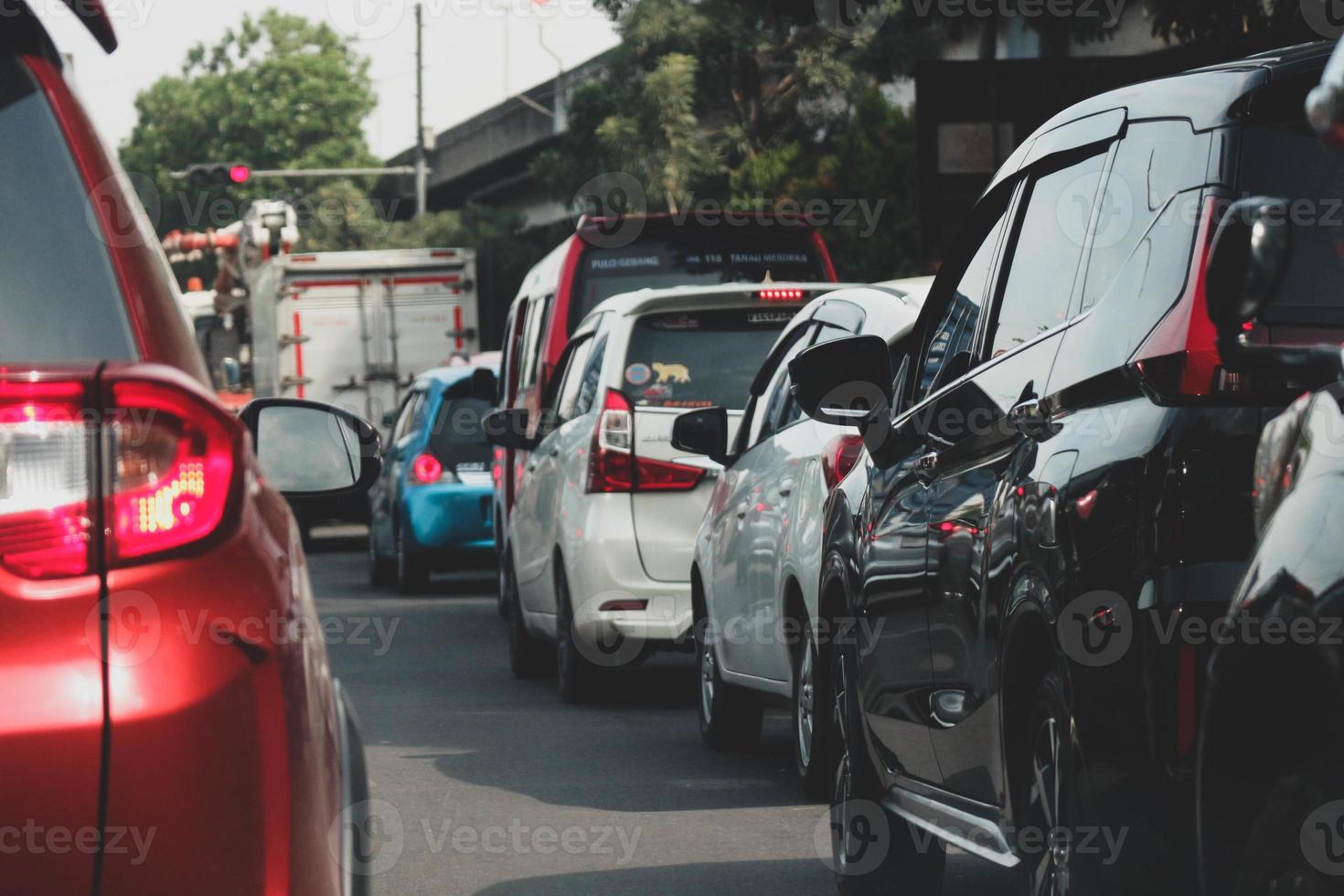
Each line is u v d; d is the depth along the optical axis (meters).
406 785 9.85
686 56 41.50
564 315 17.56
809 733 9.23
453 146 72.12
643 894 7.37
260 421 4.48
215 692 3.17
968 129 23.48
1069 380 5.05
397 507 23.28
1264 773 3.74
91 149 3.58
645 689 14.13
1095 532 4.65
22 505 3.10
